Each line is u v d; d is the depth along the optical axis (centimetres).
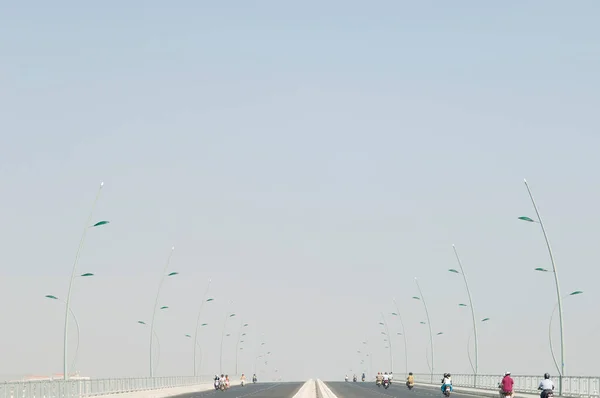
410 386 14962
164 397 11569
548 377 7312
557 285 8888
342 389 14962
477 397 10894
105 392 9600
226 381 15350
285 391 14212
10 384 6519
